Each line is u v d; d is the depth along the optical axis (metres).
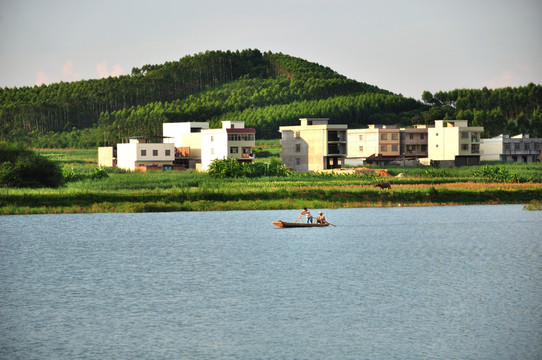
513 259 119.25
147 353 69.12
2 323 79.00
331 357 68.06
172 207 180.25
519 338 73.31
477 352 69.25
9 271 108.94
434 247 132.50
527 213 188.12
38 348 70.56
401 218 177.75
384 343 72.06
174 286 97.69
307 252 126.69
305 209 156.25
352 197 196.00
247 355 68.62
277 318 80.94
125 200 183.12
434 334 74.81
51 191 188.88
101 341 72.69
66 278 103.56
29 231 152.62
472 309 84.56
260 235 148.75
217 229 158.62
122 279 102.62
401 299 89.62
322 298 90.19
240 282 100.19
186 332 75.69
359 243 137.38
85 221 170.88
